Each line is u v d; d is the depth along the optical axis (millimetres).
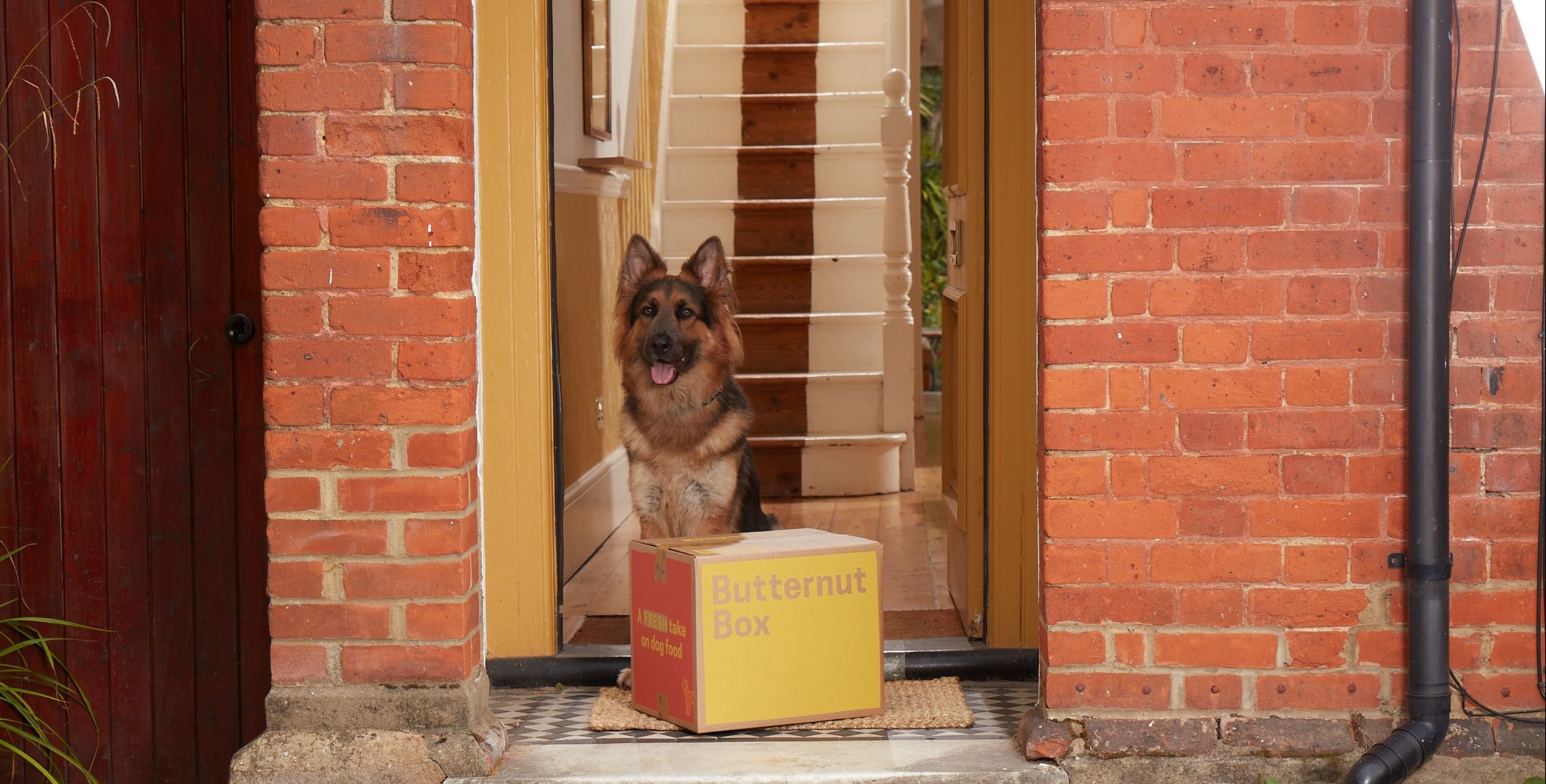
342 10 2641
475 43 3055
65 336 3266
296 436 2707
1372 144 2602
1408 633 2652
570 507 4633
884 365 6336
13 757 3342
